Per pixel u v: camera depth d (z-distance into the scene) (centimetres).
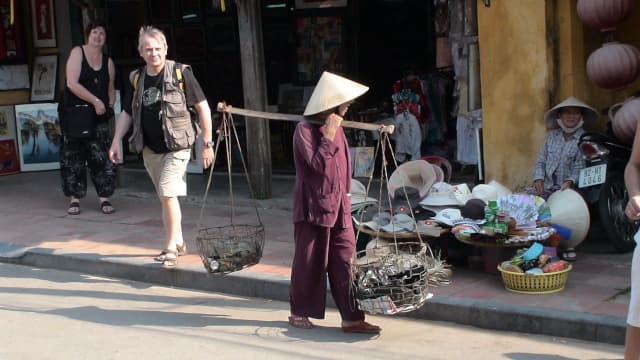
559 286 613
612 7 731
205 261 616
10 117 1349
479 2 833
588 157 712
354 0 1147
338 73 1169
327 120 547
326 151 543
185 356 541
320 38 1174
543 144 766
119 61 1342
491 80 836
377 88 1168
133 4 1329
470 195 729
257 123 1008
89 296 707
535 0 795
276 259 756
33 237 894
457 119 954
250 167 1027
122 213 1010
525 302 591
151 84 725
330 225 555
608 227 706
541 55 799
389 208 722
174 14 1302
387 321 611
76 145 992
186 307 667
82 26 1180
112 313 650
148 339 579
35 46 1376
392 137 1058
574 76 799
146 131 732
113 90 994
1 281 766
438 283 584
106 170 1001
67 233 909
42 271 807
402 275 539
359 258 665
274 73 1228
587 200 733
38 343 575
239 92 1282
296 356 534
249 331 594
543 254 623
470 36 888
